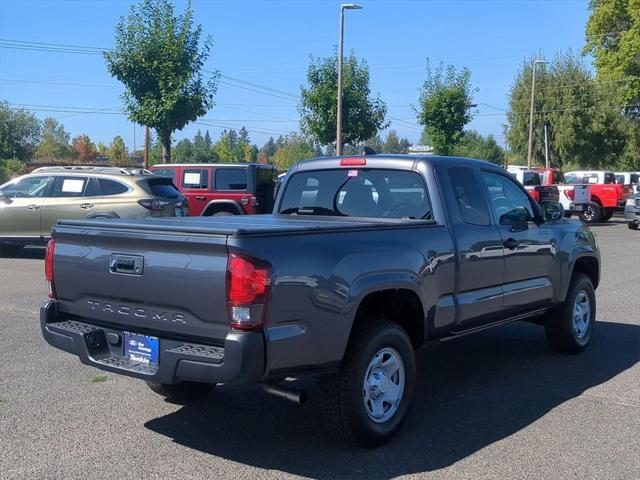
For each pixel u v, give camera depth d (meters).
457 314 5.31
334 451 4.55
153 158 57.94
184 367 4.00
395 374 4.75
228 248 3.86
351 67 28.14
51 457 4.42
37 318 8.38
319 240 4.27
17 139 77.44
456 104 31.45
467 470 4.25
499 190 6.13
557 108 46.00
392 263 4.66
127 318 4.39
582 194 26.55
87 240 4.57
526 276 6.18
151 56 18.89
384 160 5.74
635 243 18.69
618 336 7.85
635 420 5.13
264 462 4.38
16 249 15.02
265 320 3.90
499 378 6.23
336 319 4.24
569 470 4.24
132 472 4.21
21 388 5.77
